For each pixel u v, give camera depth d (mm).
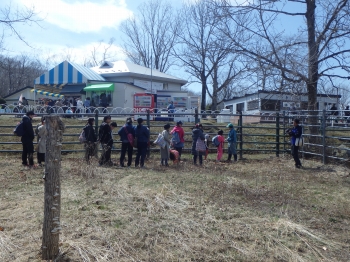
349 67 14641
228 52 15711
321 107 21125
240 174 10891
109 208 6918
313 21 15211
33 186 8734
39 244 5273
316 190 9023
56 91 30812
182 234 5809
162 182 9242
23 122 11617
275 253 5246
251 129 18656
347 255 5316
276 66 15055
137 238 5609
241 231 5949
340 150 13516
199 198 7695
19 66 42219
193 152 13203
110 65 35781
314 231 6109
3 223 6098
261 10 15367
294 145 12578
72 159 13359
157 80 35531
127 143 12188
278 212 6973
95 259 4949
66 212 6633
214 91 34812
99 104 28625
